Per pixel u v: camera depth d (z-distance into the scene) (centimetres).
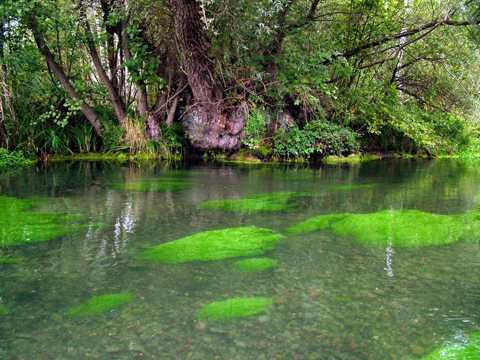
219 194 757
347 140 1425
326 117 1477
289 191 797
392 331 301
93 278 386
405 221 559
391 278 390
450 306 339
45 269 406
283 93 1315
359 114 1509
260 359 269
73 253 448
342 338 292
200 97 1256
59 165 1142
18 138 1189
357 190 821
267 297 351
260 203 681
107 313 325
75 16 1109
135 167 1134
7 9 972
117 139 1299
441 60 1544
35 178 919
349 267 415
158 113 1320
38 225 542
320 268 412
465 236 511
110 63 1311
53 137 1233
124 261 426
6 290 363
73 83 1305
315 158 1383
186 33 1134
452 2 1331
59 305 338
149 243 480
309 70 1312
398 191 818
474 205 684
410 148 1675
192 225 552
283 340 290
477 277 394
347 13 1419
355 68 1498
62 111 1275
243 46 1153
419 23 1475
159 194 752
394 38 1398
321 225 552
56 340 289
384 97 1589
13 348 280
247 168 1153
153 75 1241
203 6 999
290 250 461
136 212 618
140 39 1204
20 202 667
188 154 1355
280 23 1234
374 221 554
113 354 273
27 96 1203
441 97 1744
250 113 1302
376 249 466
